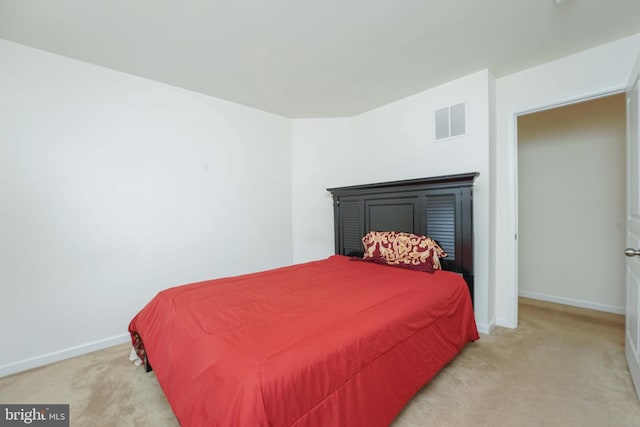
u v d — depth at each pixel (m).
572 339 2.26
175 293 1.82
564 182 3.12
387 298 1.67
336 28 1.81
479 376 1.77
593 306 2.96
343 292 1.79
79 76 2.13
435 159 2.71
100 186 2.22
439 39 1.95
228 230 2.98
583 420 1.40
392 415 1.31
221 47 2.00
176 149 2.61
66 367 1.96
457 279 2.12
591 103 2.95
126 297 2.35
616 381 1.70
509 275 2.50
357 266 2.53
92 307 2.20
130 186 2.36
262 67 2.29
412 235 2.53
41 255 2.00
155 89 2.49
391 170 3.08
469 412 1.46
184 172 2.66
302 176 3.54
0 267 1.87
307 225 3.55
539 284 3.30
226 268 2.97
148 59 2.14
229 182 2.98
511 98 2.48
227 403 0.92
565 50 2.11
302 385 0.99
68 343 2.10
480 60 2.23
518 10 1.66
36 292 1.98
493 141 2.48
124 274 2.34
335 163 3.53
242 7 1.60
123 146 2.33
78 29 1.77
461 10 1.66
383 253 2.60
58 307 2.06
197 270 2.76
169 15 1.65
